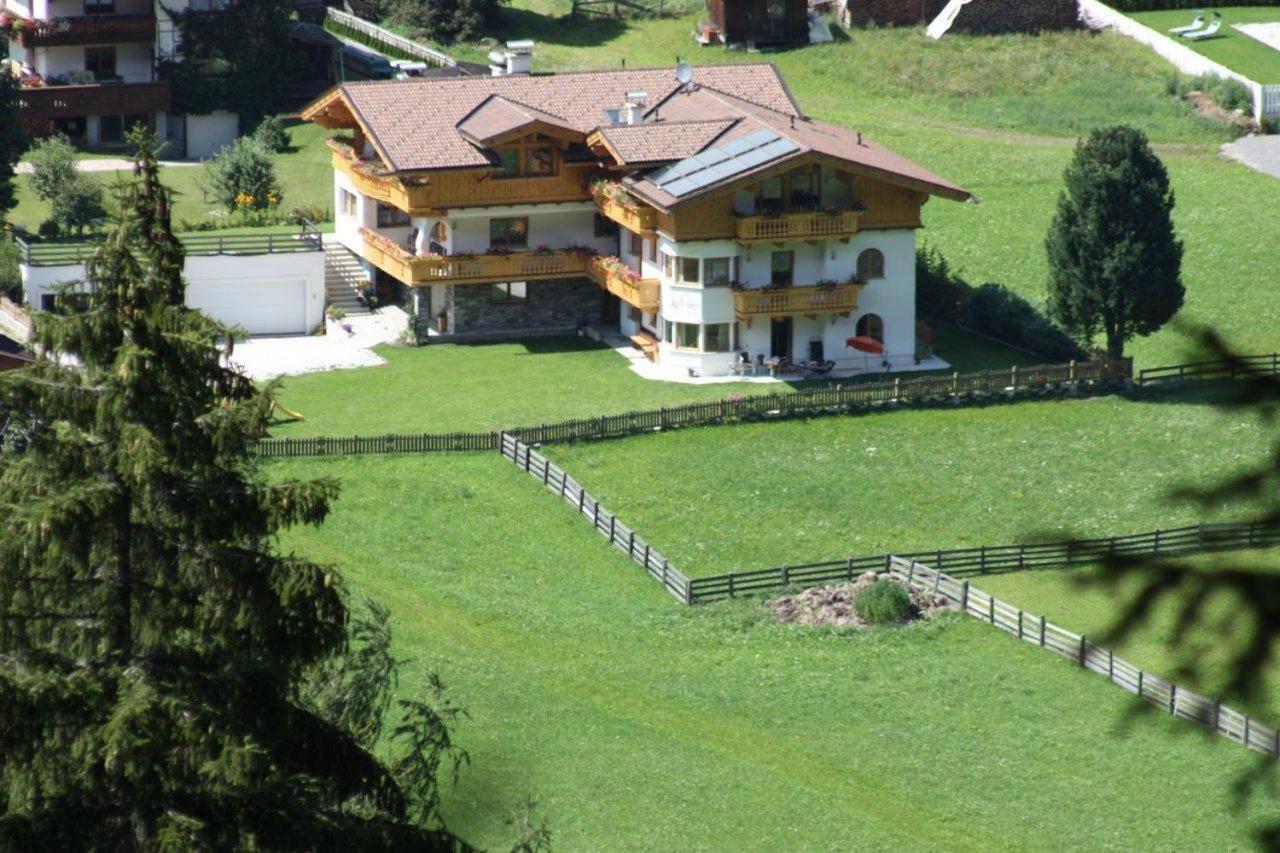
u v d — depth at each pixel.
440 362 127.00
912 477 107.56
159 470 40.28
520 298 132.50
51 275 131.25
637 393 120.25
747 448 111.19
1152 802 74.62
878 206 123.25
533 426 112.75
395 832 42.31
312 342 131.75
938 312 136.88
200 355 42.25
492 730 79.56
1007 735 80.00
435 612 90.81
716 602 92.88
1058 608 90.75
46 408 40.78
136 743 37.50
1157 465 109.00
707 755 78.44
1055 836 72.56
